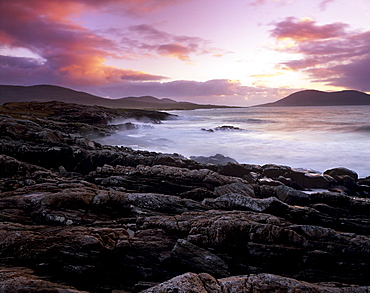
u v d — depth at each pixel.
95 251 8.00
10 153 21.95
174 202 12.48
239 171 21.44
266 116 132.50
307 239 9.06
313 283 7.39
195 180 17.50
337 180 20.77
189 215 10.77
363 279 7.70
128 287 7.19
